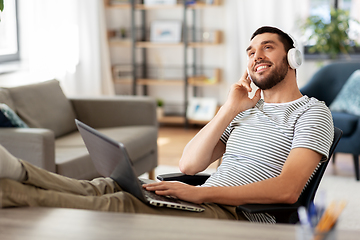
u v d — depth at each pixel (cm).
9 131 226
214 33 495
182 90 545
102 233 86
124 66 537
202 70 532
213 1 491
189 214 139
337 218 75
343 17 453
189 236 84
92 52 503
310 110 152
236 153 164
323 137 145
